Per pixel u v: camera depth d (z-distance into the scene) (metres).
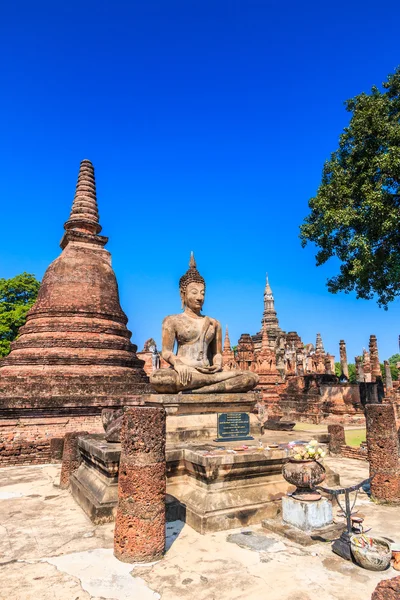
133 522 6.43
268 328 58.97
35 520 8.48
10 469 14.55
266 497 8.27
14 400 16.06
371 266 18.27
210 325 12.41
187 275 12.70
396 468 9.27
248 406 11.60
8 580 5.84
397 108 19.12
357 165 18.66
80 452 11.02
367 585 5.59
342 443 15.59
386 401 26.20
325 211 19.05
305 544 6.82
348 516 6.75
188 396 10.56
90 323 20.23
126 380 19.27
